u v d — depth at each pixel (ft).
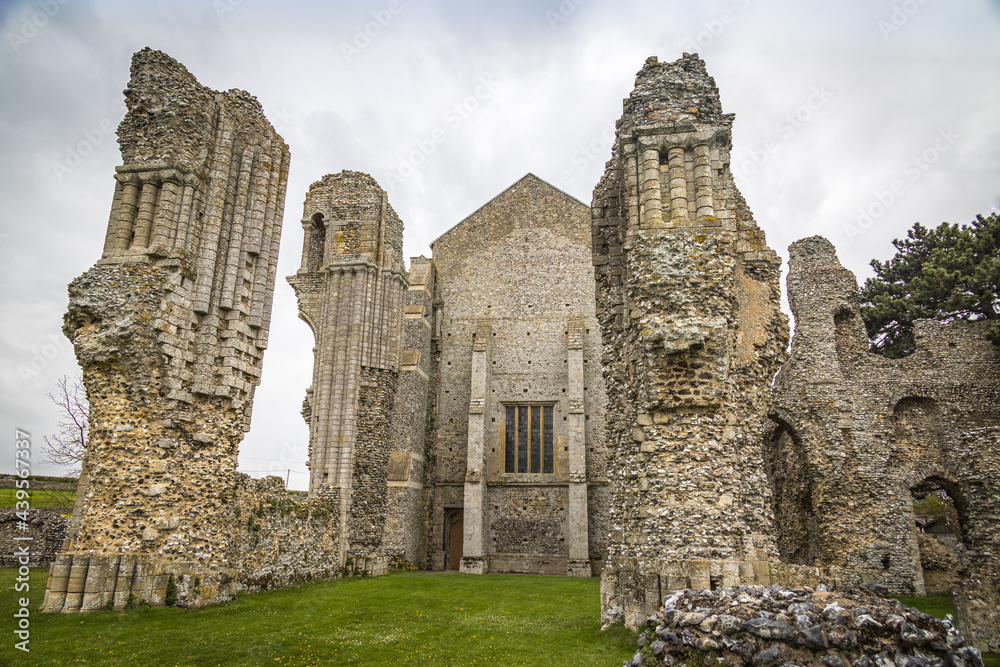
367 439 83.10
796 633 21.04
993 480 36.83
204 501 41.78
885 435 68.90
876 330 96.58
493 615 43.52
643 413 36.52
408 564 86.02
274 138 53.62
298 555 58.80
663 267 38.06
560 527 97.19
